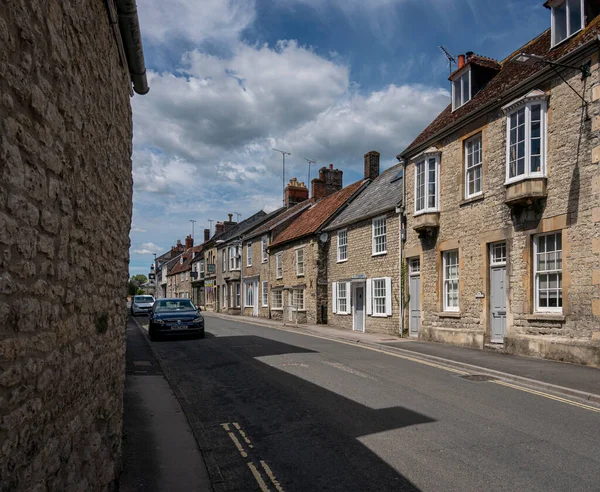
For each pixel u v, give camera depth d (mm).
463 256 13969
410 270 16922
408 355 12422
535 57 9828
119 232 5531
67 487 3256
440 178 15203
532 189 11281
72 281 3463
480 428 6172
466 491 4398
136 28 5223
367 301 19188
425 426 6297
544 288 11484
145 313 33594
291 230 28688
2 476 2229
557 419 6516
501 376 9359
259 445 5758
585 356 10102
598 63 10133
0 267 2238
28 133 2598
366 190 24250
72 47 3420
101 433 4328
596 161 10094
